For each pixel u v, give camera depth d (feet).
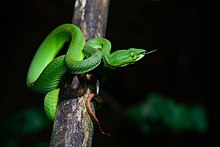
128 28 37.96
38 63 16.34
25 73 38.06
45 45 16.38
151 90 37.55
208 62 37.24
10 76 37.68
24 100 37.14
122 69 37.42
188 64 37.27
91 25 13.28
